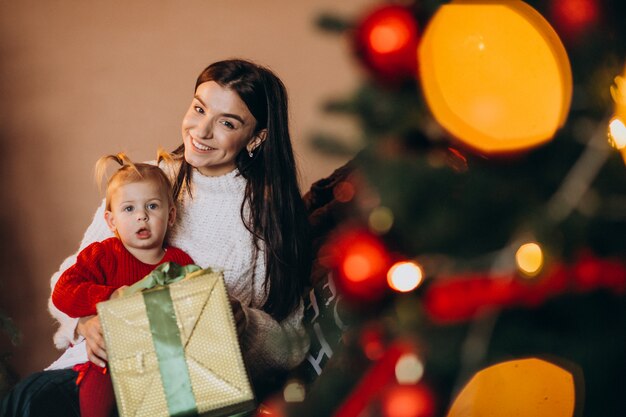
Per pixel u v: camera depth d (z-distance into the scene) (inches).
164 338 61.4
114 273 72.4
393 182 36.7
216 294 62.4
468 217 36.9
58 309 71.2
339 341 61.6
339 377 48.8
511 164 38.1
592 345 38.6
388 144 38.4
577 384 40.5
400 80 38.5
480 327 38.4
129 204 72.1
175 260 75.4
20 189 119.5
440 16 36.4
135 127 118.8
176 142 118.6
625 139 36.5
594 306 39.1
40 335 118.9
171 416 60.7
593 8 38.5
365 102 38.4
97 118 118.8
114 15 118.7
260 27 117.4
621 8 39.3
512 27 35.5
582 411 41.2
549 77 35.1
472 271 38.3
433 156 38.7
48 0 119.1
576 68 38.2
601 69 38.1
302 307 80.4
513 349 39.3
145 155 118.8
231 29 117.7
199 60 118.0
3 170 119.6
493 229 38.0
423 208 37.4
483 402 39.6
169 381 61.0
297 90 116.6
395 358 43.4
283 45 117.0
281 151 81.3
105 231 78.2
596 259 38.5
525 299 38.3
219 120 77.5
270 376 76.9
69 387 72.2
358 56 39.5
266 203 80.1
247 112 78.1
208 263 78.2
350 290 42.5
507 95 35.2
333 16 40.6
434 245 38.1
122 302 61.7
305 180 113.0
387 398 41.4
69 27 119.1
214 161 78.4
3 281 119.1
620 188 37.1
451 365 39.5
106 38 118.7
